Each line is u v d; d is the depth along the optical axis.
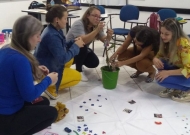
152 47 2.85
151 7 4.87
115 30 4.40
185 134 1.98
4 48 1.52
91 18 2.76
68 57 2.30
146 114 2.28
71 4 4.82
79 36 2.69
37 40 1.53
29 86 1.49
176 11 4.55
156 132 2.00
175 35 2.30
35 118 1.65
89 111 2.32
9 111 1.54
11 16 4.84
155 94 2.72
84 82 3.04
